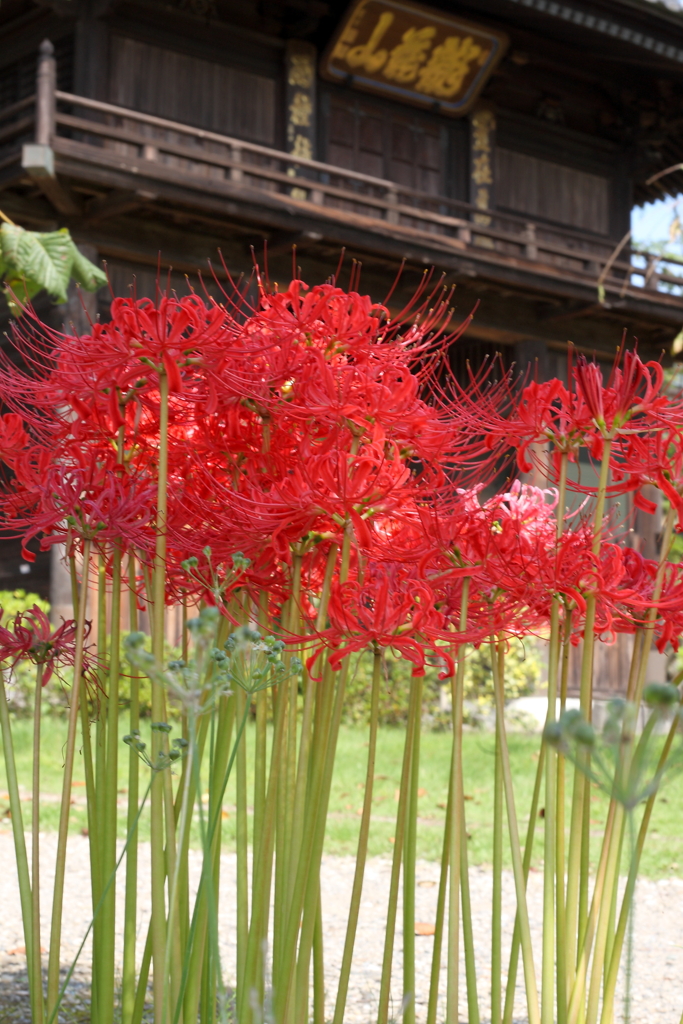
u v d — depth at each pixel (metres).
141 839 4.48
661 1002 2.77
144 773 5.49
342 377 1.56
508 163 12.13
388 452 1.60
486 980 3.01
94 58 9.46
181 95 10.01
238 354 1.53
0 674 1.67
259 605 1.67
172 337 1.49
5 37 10.22
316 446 1.58
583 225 12.61
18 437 1.71
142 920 3.51
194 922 1.53
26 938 1.60
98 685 1.75
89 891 3.87
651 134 12.79
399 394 1.54
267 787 1.64
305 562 1.67
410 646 1.48
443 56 10.90
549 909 1.51
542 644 10.29
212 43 10.20
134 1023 1.62
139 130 9.73
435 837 4.86
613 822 1.51
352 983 2.93
